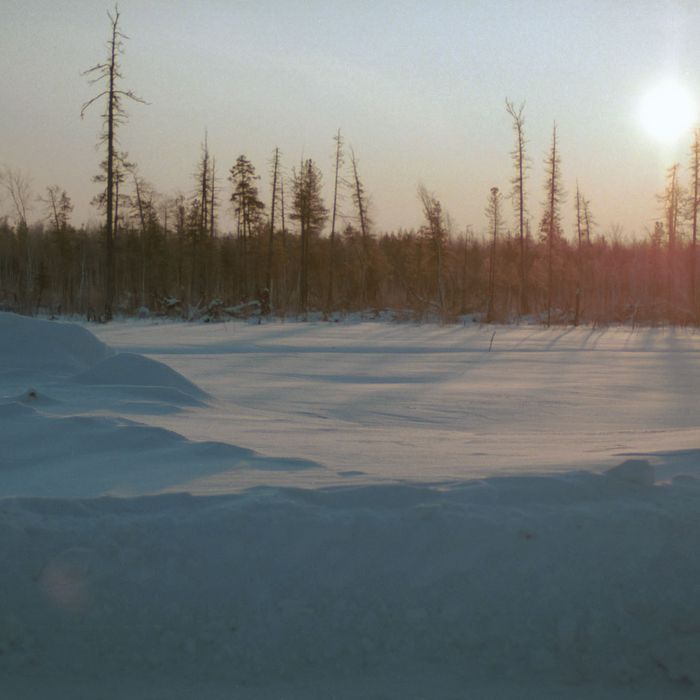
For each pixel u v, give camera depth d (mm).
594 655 4188
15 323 12578
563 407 12320
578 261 50906
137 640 4215
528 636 4242
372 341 27297
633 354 23047
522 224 48844
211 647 4188
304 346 24578
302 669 4117
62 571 4383
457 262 63906
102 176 39875
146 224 62094
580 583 4398
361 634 4246
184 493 5062
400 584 4395
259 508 4750
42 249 62250
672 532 4641
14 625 4223
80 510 4797
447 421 10836
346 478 5766
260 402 12258
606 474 5219
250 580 4406
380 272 55812
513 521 4633
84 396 10031
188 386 11445
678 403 12875
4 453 6770
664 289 52625
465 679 4047
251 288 59969
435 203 50250
